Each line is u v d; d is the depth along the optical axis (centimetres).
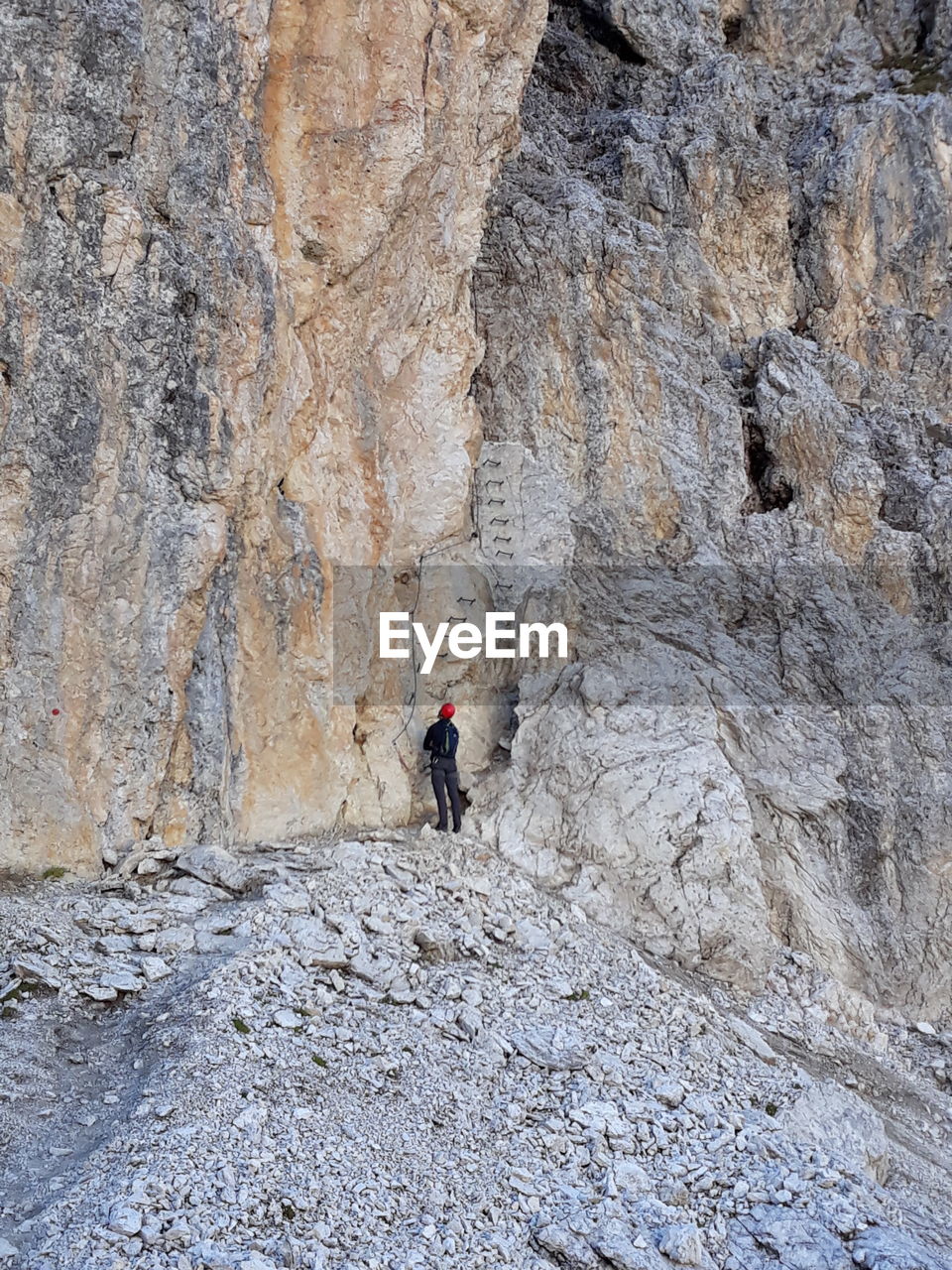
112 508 1111
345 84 1262
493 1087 898
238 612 1214
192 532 1148
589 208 1708
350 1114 809
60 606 1087
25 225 1071
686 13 2123
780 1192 845
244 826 1212
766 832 1423
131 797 1118
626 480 1611
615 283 1662
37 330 1073
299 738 1259
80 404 1092
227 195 1178
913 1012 1386
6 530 1064
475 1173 793
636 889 1266
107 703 1109
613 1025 1036
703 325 1803
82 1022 876
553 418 1619
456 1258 704
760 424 1702
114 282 1105
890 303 2005
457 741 1320
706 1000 1155
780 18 2238
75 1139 747
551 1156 835
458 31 1388
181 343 1140
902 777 1488
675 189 1908
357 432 1351
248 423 1177
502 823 1323
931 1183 1036
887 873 1442
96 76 1097
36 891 1034
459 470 1452
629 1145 859
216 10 1166
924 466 1736
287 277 1255
